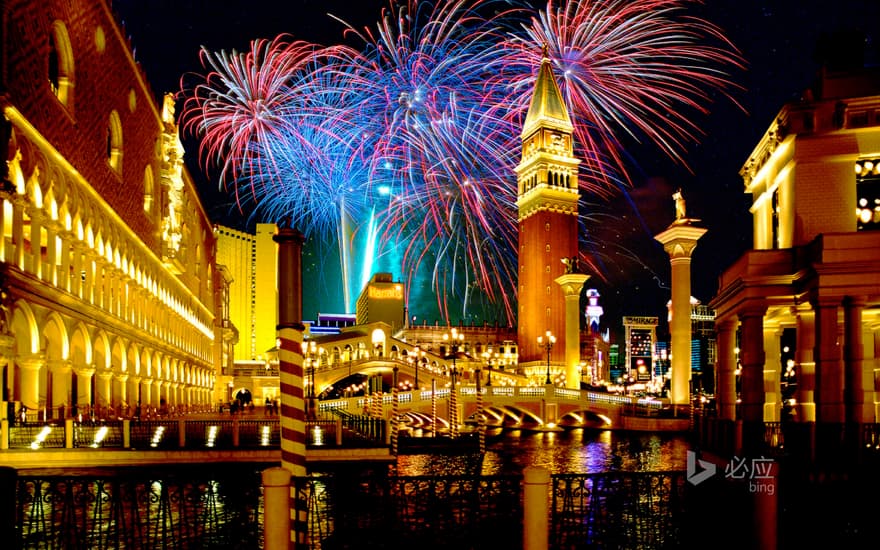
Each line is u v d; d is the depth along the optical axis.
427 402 64.12
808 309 26.25
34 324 30.19
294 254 11.66
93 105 38.53
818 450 19.52
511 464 37.31
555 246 121.38
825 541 13.14
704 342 139.62
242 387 104.81
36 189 30.67
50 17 31.58
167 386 60.69
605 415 70.81
